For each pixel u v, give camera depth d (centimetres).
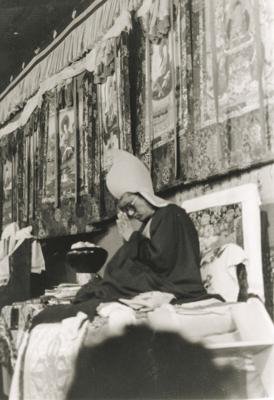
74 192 789
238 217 418
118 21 664
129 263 406
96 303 365
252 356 348
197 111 514
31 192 920
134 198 452
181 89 540
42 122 867
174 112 549
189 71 527
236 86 464
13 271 661
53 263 841
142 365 334
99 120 726
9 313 511
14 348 484
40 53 896
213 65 492
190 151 518
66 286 559
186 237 408
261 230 436
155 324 339
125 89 648
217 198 441
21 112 986
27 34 955
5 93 1028
